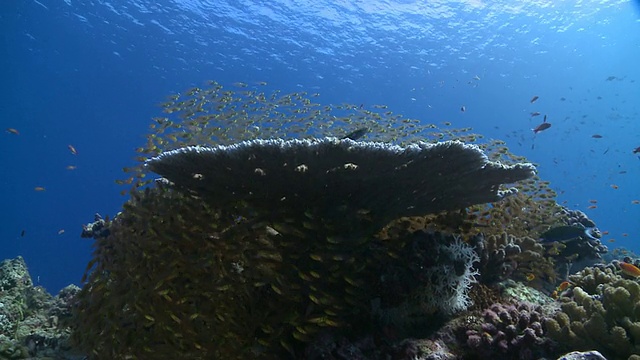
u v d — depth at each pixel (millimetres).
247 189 4242
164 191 5090
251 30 36750
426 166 4066
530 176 4805
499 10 35531
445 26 37031
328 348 4117
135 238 4875
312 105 7961
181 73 43375
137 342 4598
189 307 4410
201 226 4504
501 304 4691
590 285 5078
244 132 6641
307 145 3650
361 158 3766
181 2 33719
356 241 4406
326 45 38656
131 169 5551
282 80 42656
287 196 4258
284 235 4348
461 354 4004
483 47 40531
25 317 8383
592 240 8484
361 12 34531
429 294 4484
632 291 3938
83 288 5184
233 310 4402
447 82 46375
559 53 43219
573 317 4016
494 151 6625
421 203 4730
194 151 3895
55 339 7410
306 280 4312
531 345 3818
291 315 4250
